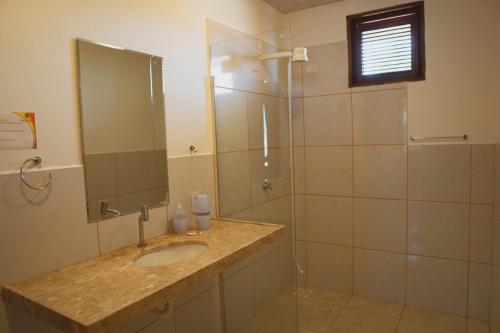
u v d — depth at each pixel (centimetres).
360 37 259
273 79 222
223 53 205
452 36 226
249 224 186
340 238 273
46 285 111
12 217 113
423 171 240
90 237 137
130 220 154
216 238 159
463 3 222
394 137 247
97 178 140
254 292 219
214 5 206
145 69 161
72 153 132
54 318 93
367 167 258
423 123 238
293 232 236
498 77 214
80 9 133
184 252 157
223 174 208
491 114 219
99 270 123
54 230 125
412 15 241
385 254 258
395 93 245
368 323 232
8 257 112
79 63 133
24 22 116
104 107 143
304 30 275
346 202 268
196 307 188
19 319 114
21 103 115
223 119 206
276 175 229
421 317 237
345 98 261
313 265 285
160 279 112
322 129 272
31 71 118
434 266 243
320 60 268
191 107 188
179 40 180
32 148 119
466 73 224
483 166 223
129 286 108
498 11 211
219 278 202
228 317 209
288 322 224
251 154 219
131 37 154
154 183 166
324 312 247
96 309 93
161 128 170
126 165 152
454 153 230
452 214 234
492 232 224
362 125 257
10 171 113
